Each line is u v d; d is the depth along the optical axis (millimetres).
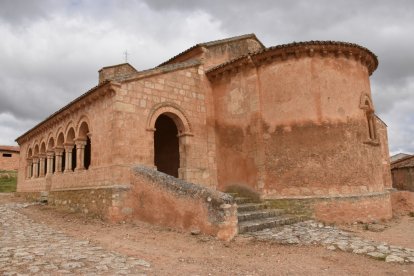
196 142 15602
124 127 13195
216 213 9664
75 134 16328
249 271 6941
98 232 10969
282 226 11383
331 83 13781
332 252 8406
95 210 13625
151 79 14422
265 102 14414
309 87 13641
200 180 15367
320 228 11078
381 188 14773
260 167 14164
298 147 13484
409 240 10125
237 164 15211
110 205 12500
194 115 15789
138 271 6664
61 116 17844
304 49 13672
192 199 10352
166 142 20156
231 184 15367
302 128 13523
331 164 13227
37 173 23562
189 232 10258
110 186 12766
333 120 13531
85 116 15445
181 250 8602
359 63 14797
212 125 16391
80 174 15344
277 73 14211
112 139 13055
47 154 20484
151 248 8812
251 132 14711
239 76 15469
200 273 6746
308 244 9078
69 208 16031
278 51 14039
